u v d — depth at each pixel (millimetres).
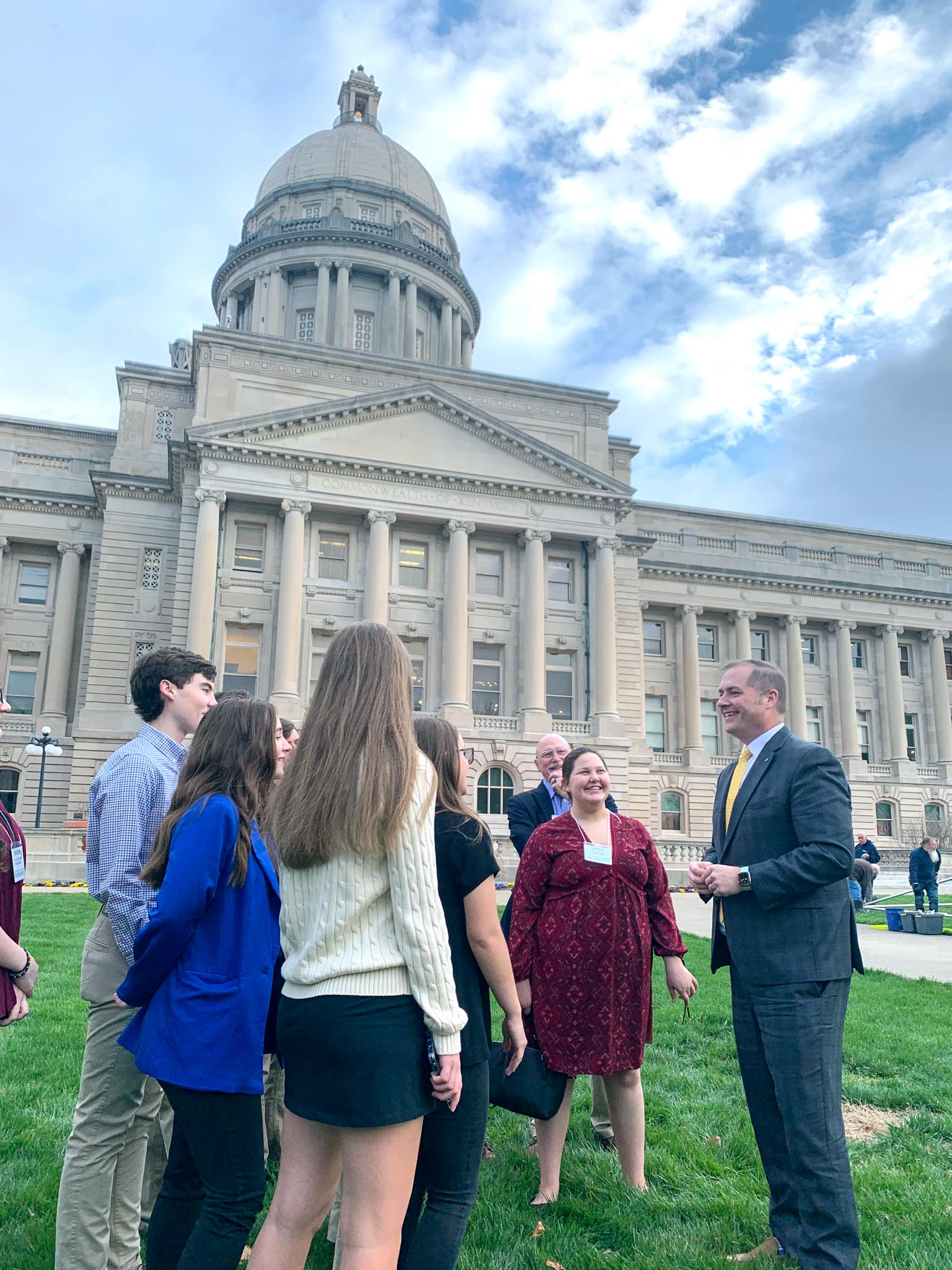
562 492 45250
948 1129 6859
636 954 5766
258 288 65938
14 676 46656
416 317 66500
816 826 5043
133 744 4902
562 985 5621
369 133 77125
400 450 43625
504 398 49344
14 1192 5301
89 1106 4277
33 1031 8852
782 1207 4977
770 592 58031
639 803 47562
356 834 3270
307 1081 3225
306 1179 3344
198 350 44375
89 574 48062
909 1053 8984
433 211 75750
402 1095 3170
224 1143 3672
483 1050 4027
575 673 46125
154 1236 3992
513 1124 6992
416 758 3518
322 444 42562
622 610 49750
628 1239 5027
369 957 3275
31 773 44750
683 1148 6309
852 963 5137
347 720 3439
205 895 3787
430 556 44906
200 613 39438
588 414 50562
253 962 3848
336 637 3705
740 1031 5262
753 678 5582
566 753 7574
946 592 61125
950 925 22172
